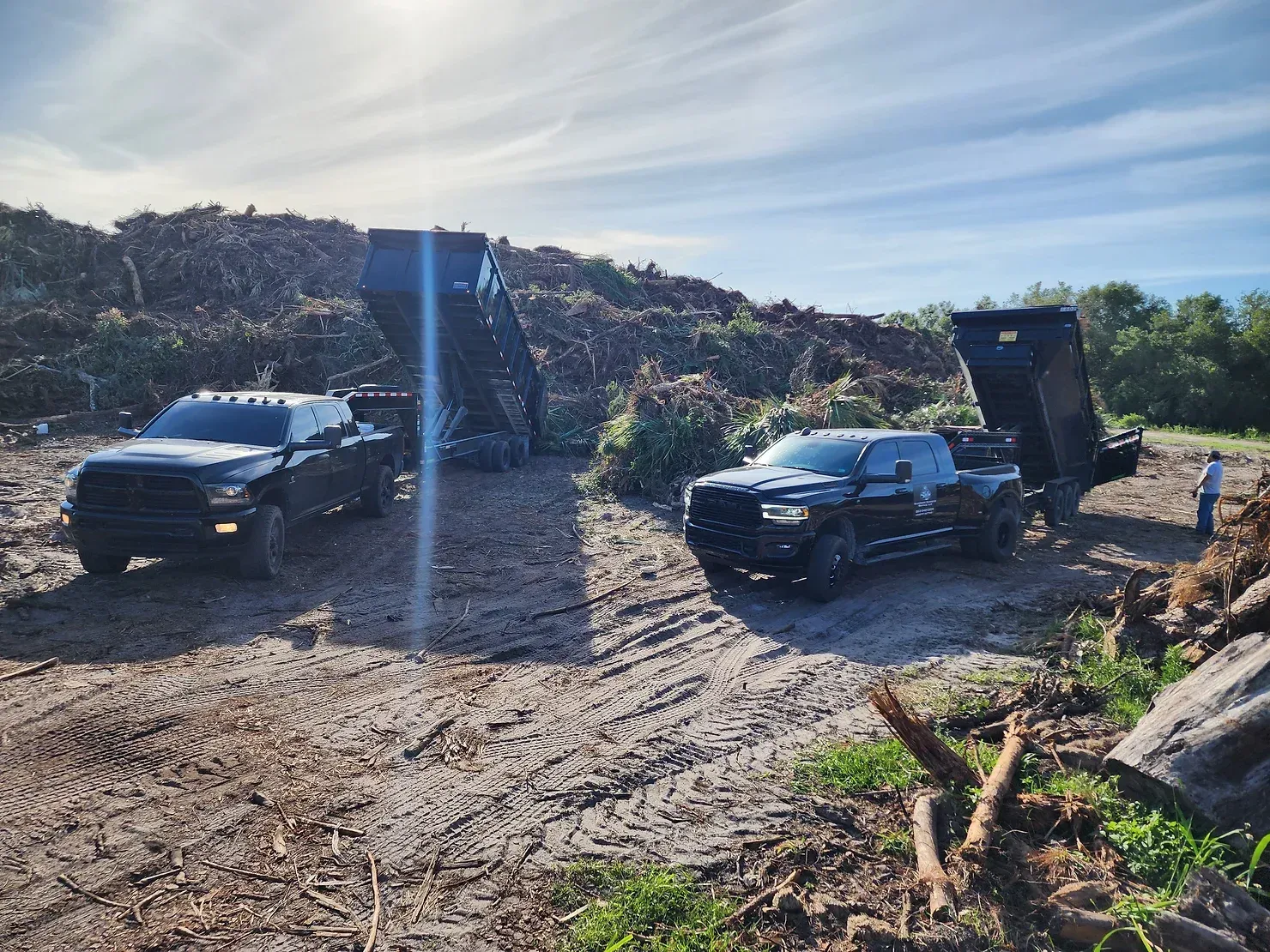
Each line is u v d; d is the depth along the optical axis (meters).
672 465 16.52
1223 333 59.91
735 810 4.96
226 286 27.92
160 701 6.16
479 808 4.89
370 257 15.90
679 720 6.31
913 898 4.11
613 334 26.39
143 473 8.53
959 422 20.42
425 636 8.00
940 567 12.03
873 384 23.84
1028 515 15.66
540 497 15.69
